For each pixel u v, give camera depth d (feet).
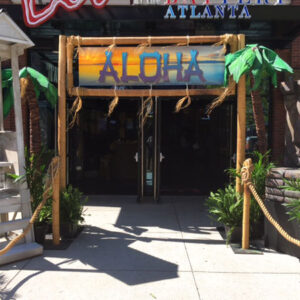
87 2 24.25
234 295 10.78
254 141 27.07
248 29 25.67
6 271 12.50
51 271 12.53
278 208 14.43
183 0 23.82
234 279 11.93
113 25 25.07
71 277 12.03
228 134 27.02
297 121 24.40
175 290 11.09
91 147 28.60
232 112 24.82
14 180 14.69
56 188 15.33
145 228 18.22
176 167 28.68
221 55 17.04
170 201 25.04
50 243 15.67
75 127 27.02
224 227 17.63
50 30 25.73
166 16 22.84
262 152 17.40
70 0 21.88
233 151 24.90
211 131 28.04
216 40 17.01
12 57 14.39
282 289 11.20
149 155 24.82
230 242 15.89
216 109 27.73
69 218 16.31
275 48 26.61
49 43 26.12
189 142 28.53
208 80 17.15
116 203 24.31
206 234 17.21
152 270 12.67
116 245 15.46
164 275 12.22
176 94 17.34
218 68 17.07
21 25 24.18
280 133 26.96
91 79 17.56
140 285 11.43
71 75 17.52
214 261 13.57
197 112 28.30
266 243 15.20
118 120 28.89
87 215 19.36
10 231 14.99
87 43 17.33
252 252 14.47
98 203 24.30
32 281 11.70
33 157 16.40
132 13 22.99
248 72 15.88
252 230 16.26
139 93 17.40
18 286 11.32
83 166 28.35
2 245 14.17
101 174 28.71
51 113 27.20
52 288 11.21
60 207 16.22
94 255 14.19
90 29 25.63
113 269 12.75
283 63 15.62
